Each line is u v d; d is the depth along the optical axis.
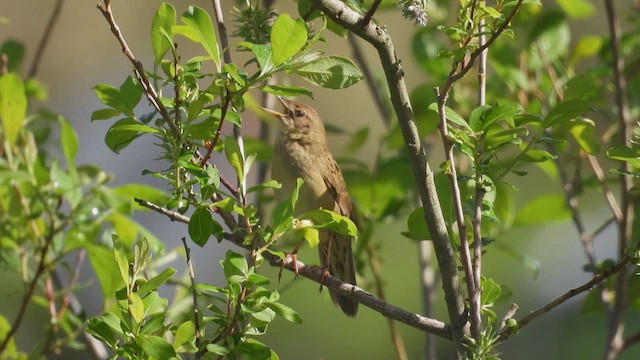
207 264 16.50
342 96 19.64
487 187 7.61
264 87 7.22
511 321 7.30
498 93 12.32
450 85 7.35
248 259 8.27
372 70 13.30
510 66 11.91
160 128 7.43
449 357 15.82
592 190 16.16
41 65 19.11
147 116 7.64
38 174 9.23
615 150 7.56
